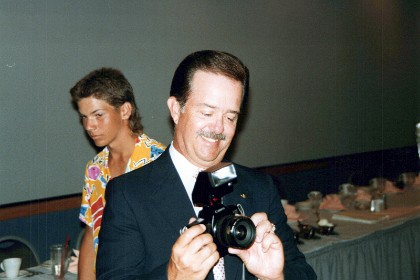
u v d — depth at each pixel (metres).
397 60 7.63
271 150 5.92
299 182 6.12
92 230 2.47
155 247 1.41
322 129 6.52
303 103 6.26
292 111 6.13
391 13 7.46
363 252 3.45
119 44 4.64
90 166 2.48
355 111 6.98
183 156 1.48
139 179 1.49
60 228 4.33
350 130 6.91
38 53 4.19
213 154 1.40
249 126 5.67
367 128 7.18
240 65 1.38
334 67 6.63
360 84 7.04
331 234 3.44
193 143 1.39
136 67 4.76
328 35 6.53
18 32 4.08
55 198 4.35
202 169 1.48
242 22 5.56
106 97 2.34
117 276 1.35
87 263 2.47
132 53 4.73
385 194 4.17
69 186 4.44
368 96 7.17
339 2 6.65
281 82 5.99
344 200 4.14
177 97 1.42
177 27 5.03
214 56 1.38
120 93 2.39
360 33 6.98
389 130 7.52
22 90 4.13
